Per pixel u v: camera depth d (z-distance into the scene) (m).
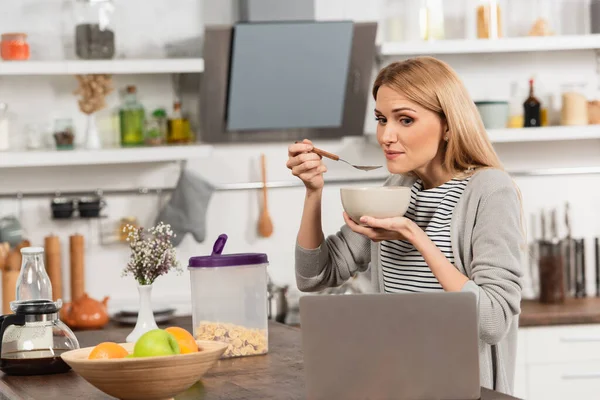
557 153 4.95
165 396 1.77
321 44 4.39
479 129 2.30
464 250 2.23
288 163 2.44
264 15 4.31
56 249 4.41
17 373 2.22
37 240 4.50
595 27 4.77
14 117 4.46
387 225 2.07
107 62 4.24
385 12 4.69
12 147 4.46
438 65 2.28
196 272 2.35
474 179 2.26
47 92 4.50
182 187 4.46
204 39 4.29
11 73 4.14
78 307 4.14
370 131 4.79
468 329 1.64
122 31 4.55
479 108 4.59
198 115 4.62
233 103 4.44
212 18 4.64
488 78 4.88
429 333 1.65
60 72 4.19
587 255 4.95
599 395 4.27
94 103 4.33
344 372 1.67
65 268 4.54
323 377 1.67
